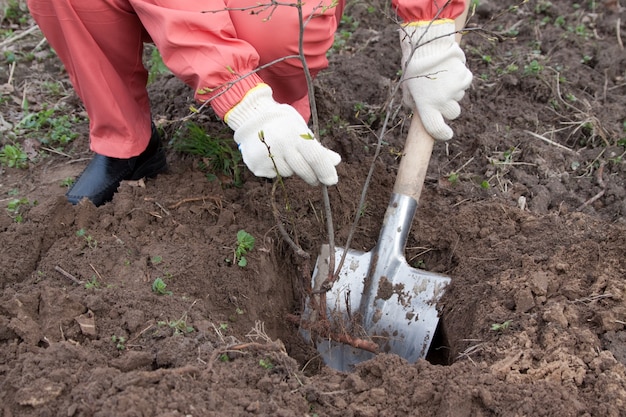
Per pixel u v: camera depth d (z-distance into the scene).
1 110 1.85
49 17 1.44
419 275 1.50
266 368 1.27
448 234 1.56
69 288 1.38
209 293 1.43
